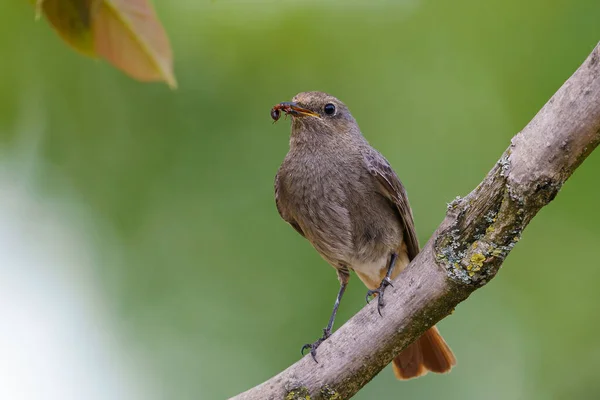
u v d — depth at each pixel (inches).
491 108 464.1
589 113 242.5
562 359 449.4
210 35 470.0
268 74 469.4
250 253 459.2
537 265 462.0
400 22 481.4
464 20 474.6
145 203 462.3
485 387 459.2
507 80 462.9
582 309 449.4
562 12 456.8
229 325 450.6
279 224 464.4
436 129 467.5
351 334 285.7
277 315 451.2
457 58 472.7
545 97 450.9
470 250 268.4
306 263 460.4
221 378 441.7
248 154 468.1
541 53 457.1
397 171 460.8
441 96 468.8
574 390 443.5
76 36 240.8
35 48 449.4
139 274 456.1
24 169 458.6
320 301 454.0
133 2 237.5
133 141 468.1
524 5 465.7
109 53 244.4
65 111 461.1
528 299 461.4
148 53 243.9
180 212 461.7
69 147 462.9
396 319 281.1
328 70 469.4
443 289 274.1
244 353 446.6
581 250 452.8
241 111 469.1
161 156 467.2
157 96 470.6
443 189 458.3
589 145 245.8
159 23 240.5
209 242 459.2
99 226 462.6
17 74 445.1
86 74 465.1
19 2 438.9
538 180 251.4
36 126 458.3
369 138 462.9
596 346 445.1
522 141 253.3
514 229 260.4
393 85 470.0
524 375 453.4
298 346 443.5
